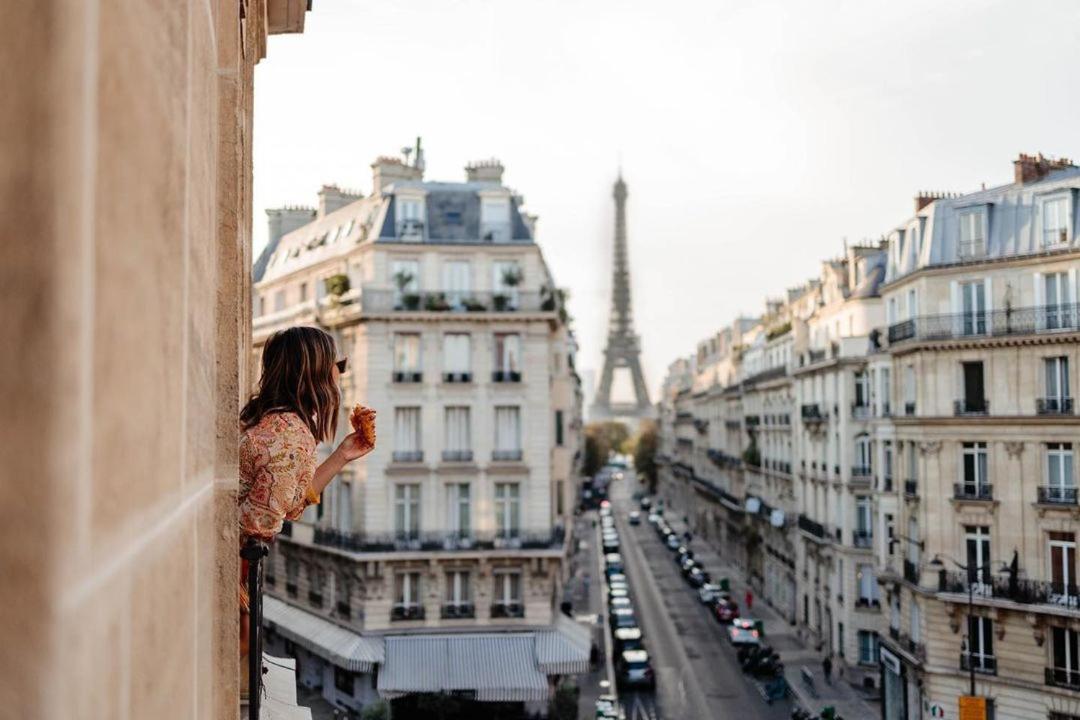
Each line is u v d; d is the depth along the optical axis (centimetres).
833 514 5150
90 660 54
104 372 58
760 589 7112
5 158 52
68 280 51
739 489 8081
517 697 3794
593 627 5428
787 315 6994
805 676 4794
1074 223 3228
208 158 144
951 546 3416
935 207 3628
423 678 3769
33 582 49
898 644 3806
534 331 4031
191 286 109
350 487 4081
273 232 5556
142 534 71
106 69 60
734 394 8319
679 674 4878
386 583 3888
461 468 3953
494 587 3950
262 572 321
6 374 50
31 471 50
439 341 3984
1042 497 3195
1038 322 3256
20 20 53
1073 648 3109
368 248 4047
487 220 4138
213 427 150
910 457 3706
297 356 327
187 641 103
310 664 4519
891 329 3806
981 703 3122
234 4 267
